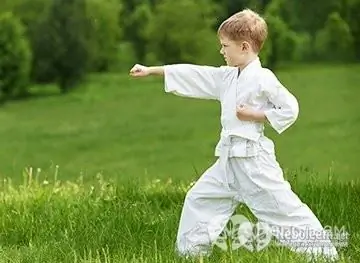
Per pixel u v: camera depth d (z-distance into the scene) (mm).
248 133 6738
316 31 41906
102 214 8516
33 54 40531
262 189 6738
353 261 6754
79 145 35375
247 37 6852
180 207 8859
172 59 41250
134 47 41938
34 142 35219
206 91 7078
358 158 31516
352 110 38094
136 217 8352
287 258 6594
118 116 38875
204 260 6699
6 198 9656
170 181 11008
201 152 34094
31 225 8375
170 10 41344
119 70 41844
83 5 41094
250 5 41188
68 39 40781
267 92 6727
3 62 39500
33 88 40469
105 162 32781
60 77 40688
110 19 41500
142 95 41312
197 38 41094
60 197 9680
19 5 40312
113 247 7297
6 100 39938
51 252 7164
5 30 39344
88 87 41250
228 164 6855
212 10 41125
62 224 8320
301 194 9102
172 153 33812
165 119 38750
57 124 37688
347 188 9344
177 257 6840
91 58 41156
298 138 35469
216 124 38094
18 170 30719
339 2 41625
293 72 41656
